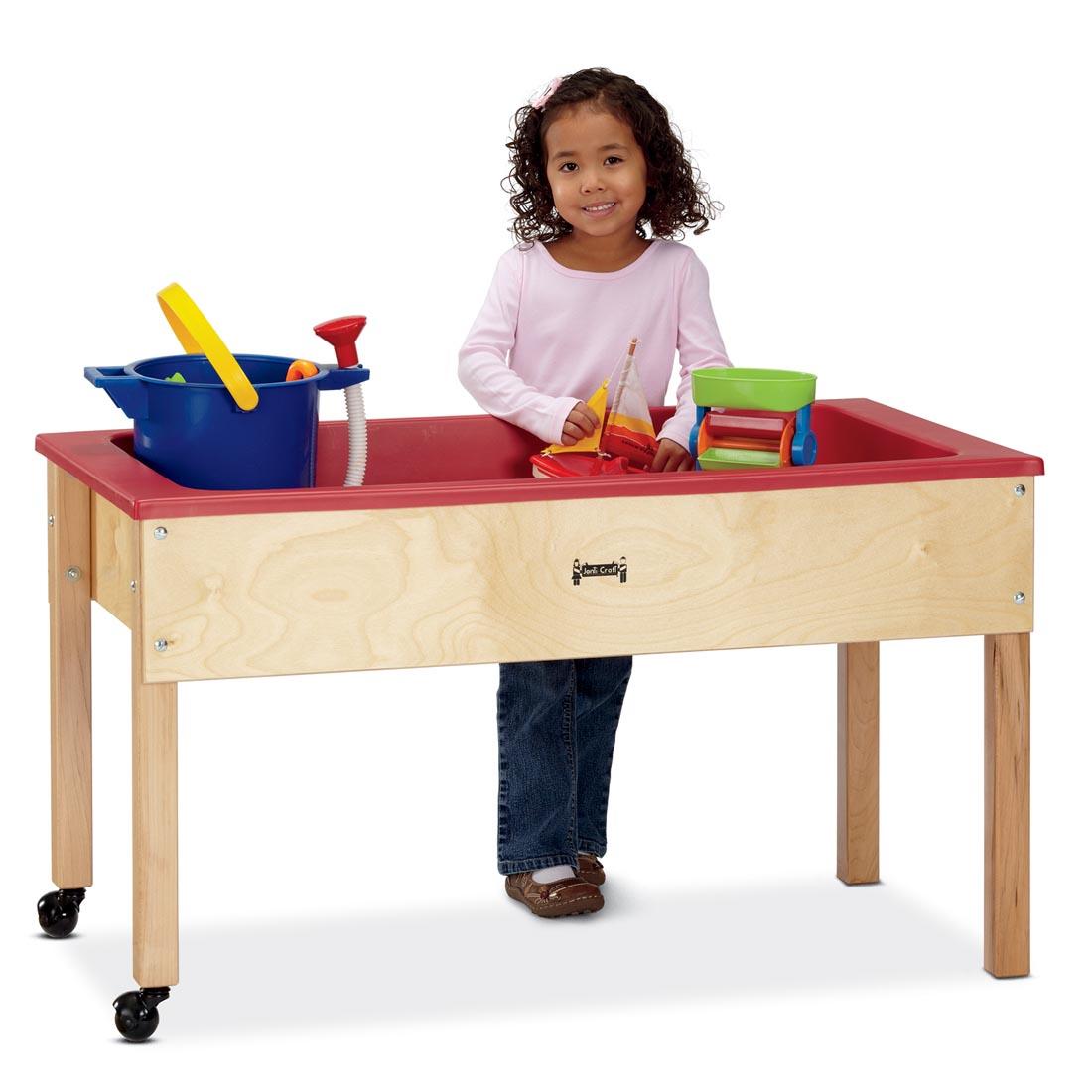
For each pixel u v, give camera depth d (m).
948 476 4.07
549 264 4.47
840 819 4.65
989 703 4.18
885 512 4.06
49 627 4.44
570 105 4.36
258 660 3.87
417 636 3.92
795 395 4.22
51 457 4.26
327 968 4.28
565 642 3.98
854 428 4.54
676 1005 4.13
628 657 4.54
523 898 4.53
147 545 3.80
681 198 4.50
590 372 4.48
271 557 3.85
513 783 4.51
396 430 4.50
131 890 4.12
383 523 3.88
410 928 4.45
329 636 3.89
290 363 4.31
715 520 4.00
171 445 4.10
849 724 4.60
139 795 3.91
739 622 4.04
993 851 4.21
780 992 4.18
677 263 4.50
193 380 4.31
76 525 4.34
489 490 3.91
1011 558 4.12
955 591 4.11
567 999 4.16
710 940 4.39
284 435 4.12
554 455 4.41
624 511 3.96
